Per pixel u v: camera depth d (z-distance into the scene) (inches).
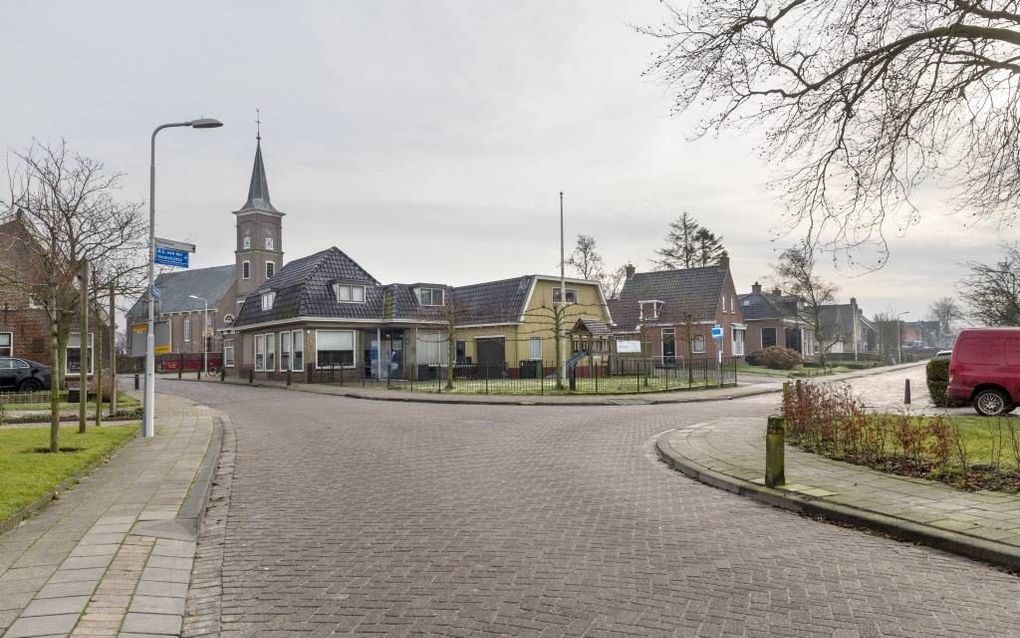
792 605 179.3
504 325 1408.7
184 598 188.7
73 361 1275.8
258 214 2568.9
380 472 377.7
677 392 1005.2
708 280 1914.4
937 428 371.2
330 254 1405.0
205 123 555.2
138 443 489.1
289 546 239.8
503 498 310.0
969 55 406.9
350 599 186.9
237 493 331.6
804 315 2369.6
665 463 410.3
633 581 197.6
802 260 1408.7
